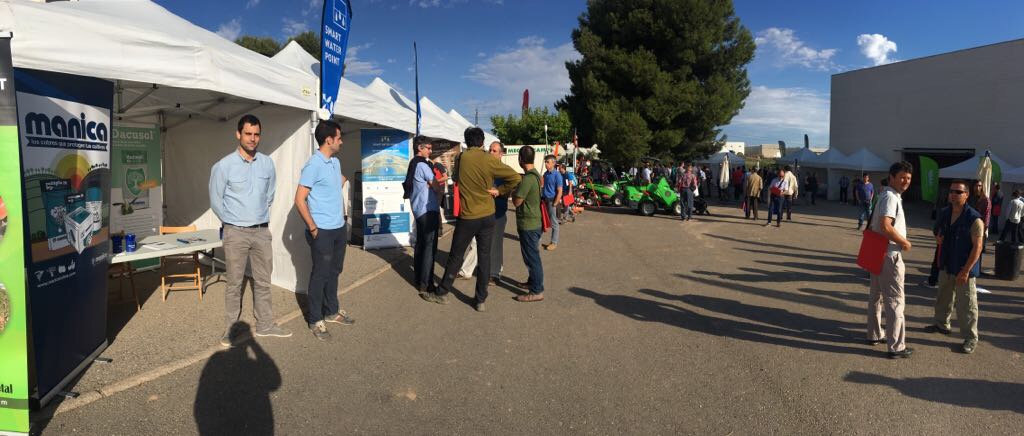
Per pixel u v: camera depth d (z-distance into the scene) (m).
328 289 5.34
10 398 3.18
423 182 6.53
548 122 33.88
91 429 3.30
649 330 5.40
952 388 4.11
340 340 4.96
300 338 4.95
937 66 24.95
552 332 5.30
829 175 27.91
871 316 4.97
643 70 30.27
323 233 4.89
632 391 4.02
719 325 5.59
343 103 7.36
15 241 3.14
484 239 5.86
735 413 3.70
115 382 3.83
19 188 3.14
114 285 6.46
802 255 10.09
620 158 31.34
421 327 5.38
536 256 6.34
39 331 3.43
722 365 4.52
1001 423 3.58
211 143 7.22
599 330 5.39
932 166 17.36
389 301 6.29
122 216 6.36
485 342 5.00
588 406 3.78
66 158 3.74
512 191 6.29
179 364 4.21
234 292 4.63
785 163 31.73
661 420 3.60
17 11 3.54
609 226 14.45
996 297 7.01
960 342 5.13
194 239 5.88
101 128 4.20
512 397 3.90
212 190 4.52
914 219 19.11
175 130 7.50
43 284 3.47
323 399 3.81
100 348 4.29
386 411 3.67
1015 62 21.88
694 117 32.06
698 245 11.21
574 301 6.45
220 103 6.55
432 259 6.61
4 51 3.04
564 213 15.58
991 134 22.81
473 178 5.75
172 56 4.51
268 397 3.80
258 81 5.34
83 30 3.90
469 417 3.61
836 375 4.34
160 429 3.34
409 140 9.70
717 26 31.66
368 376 4.20
